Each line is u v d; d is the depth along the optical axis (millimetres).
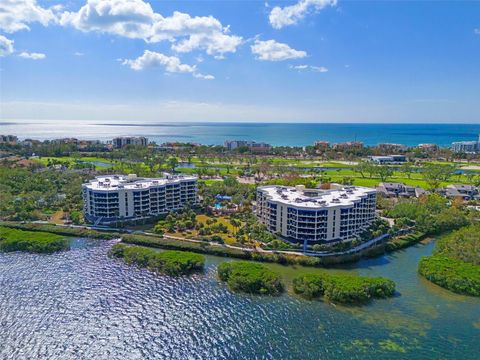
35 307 122688
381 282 132875
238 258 163000
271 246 167875
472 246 156125
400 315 119875
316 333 110500
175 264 148625
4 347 103062
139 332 110812
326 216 170500
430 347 104688
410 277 146875
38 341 105938
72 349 103125
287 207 175000
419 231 197125
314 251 163125
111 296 130375
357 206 183500
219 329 112375
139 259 155750
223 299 128750
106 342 106250
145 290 134750
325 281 133000
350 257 159875
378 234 184500
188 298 129500
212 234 187875
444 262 147750
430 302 127812
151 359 99812
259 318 117812
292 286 137750
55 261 158625
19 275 145125
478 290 131875
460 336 109688
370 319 117500
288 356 100812
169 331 111438
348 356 100812
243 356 100875
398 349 103688
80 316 118312
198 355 101375
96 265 155125
